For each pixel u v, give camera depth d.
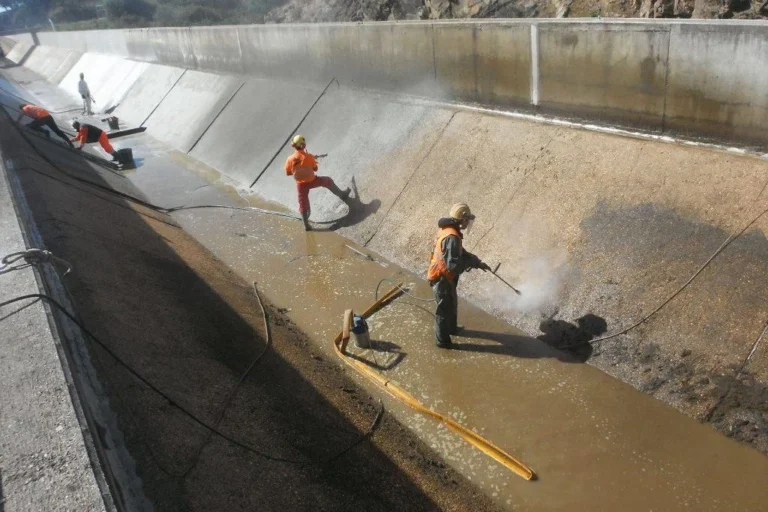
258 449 4.56
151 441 4.07
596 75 7.13
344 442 5.08
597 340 5.92
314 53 12.55
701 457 4.68
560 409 5.41
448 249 5.80
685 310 5.50
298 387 5.72
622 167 6.68
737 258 5.38
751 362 4.94
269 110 13.79
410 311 7.20
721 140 6.09
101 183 11.89
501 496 4.71
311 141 11.82
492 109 8.88
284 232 9.91
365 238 9.05
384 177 9.60
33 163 10.04
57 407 3.77
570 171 7.15
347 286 7.98
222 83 16.62
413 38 9.83
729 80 5.81
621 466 4.76
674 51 6.20
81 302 5.46
